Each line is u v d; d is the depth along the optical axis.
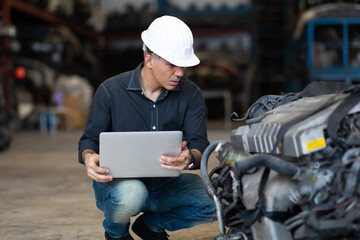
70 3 16.08
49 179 4.87
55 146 8.60
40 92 14.41
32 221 3.05
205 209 2.19
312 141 1.51
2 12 12.36
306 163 1.55
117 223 2.14
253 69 14.16
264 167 1.64
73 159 6.58
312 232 1.53
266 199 1.57
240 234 1.74
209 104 19.34
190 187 2.21
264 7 13.20
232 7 20.27
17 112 13.21
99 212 3.30
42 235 2.70
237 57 20.08
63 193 4.07
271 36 13.59
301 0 10.80
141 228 2.37
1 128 7.73
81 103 14.65
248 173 1.68
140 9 20.56
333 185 1.52
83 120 14.83
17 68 13.88
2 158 6.79
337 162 1.54
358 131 1.54
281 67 13.74
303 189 1.51
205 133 2.24
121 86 2.17
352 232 1.59
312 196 1.50
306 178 1.52
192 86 2.23
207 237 2.66
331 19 10.05
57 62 15.05
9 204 3.62
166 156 1.94
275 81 13.95
